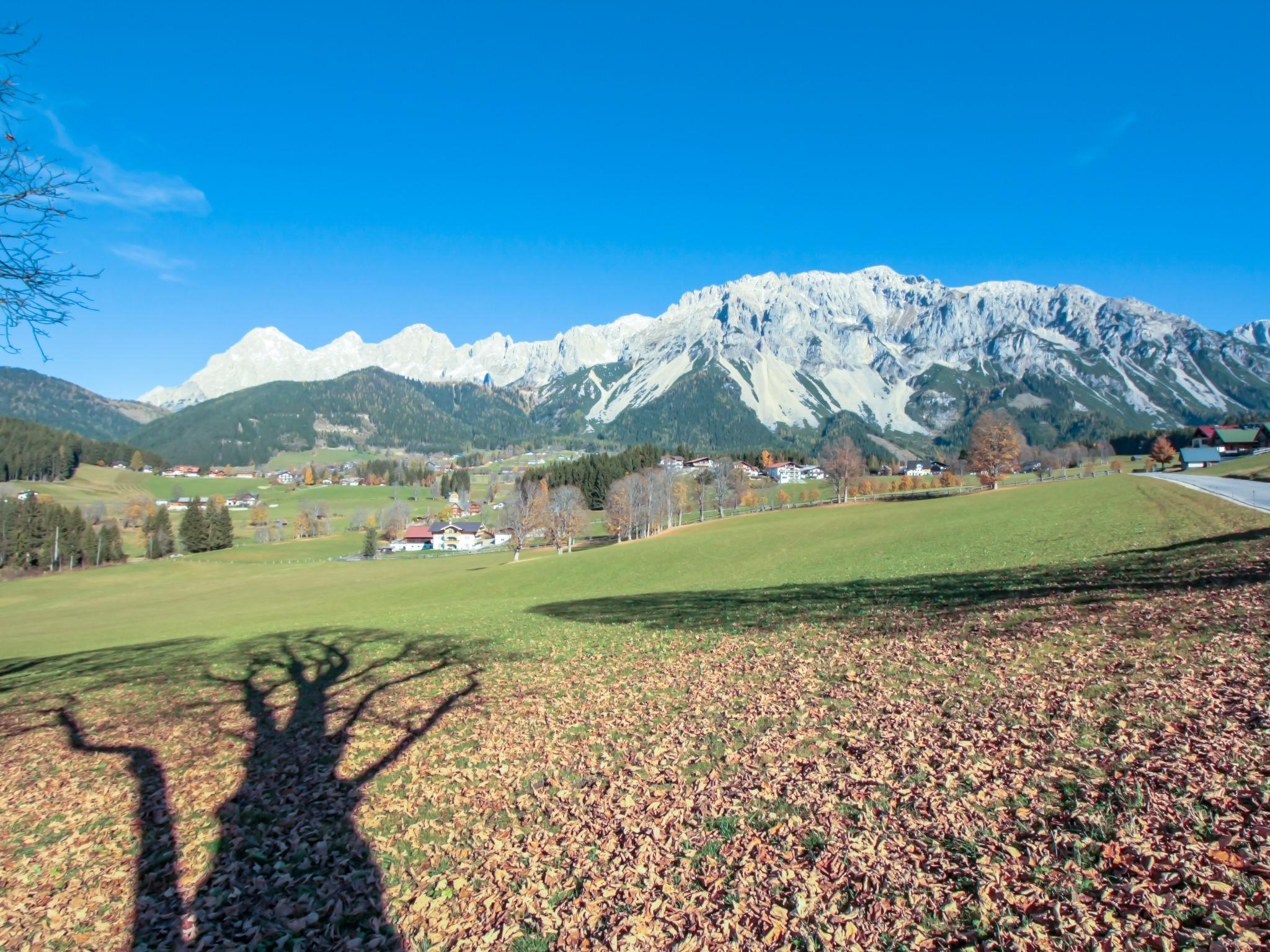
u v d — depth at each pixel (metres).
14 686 19.88
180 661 22.14
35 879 8.30
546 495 117.12
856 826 7.34
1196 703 8.93
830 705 11.32
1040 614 15.83
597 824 8.34
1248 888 5.35
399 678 17.19
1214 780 6.94
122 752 12.79
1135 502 49.59
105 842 9.15
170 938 6.89
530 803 9.23
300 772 11.13
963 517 60.56
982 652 13.18
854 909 6.03
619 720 12.20
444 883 7.52
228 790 10.57
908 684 11.85
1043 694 10.27
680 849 7.51
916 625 16.88
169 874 8.16
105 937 7.02
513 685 15.65
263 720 14.27
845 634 17.08
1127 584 18.03
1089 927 5.32
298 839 8.79
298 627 32.31
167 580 91.19
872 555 44.53
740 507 130.12
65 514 111.19
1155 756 7.68
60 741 13.82
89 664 23.28
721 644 17.92
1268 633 11.20
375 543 121.50
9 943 7.05
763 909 6.29
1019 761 8.16
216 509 137.00
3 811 10.47
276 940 6.72
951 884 6.15
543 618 27.70
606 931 6.35
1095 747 8.14
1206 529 29.36
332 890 7.58
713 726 11.16
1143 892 5.56
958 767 8.27
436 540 148.62
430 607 42.66
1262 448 136.62
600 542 112.56
